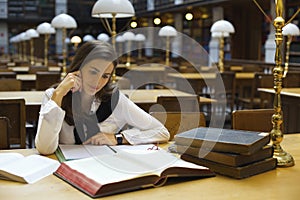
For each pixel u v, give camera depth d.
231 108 6.43
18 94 3.98
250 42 13.30
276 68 1.68
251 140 1.48
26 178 1.37
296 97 4.42
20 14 20.61
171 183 1.36
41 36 19.47
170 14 16.41
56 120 1.67
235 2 11.51
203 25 14.89
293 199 1.23
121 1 3.78
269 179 1.42
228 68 8.90
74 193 1.26
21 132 2.79
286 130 4.59
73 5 20.92
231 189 1.31
